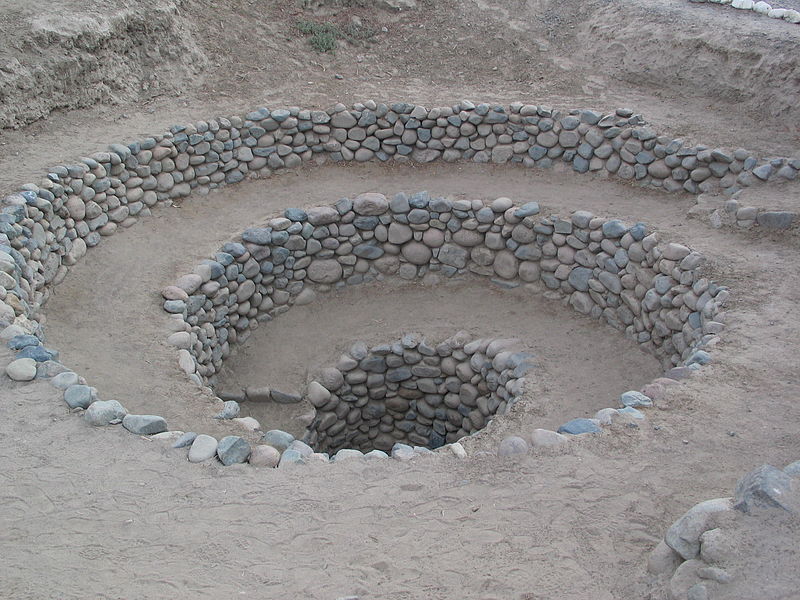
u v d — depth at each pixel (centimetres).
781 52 1059
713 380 640
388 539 461
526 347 928
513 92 1184
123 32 1087
